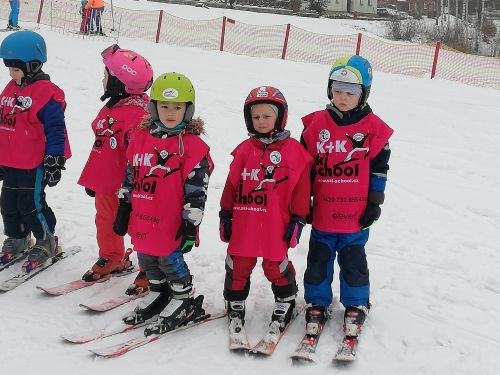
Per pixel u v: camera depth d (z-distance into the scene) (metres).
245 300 3.79
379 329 3.55
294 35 25.92
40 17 21.66
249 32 25.52
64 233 4.89
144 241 3.37
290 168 3.28
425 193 6.64
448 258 4.73
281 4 44.94
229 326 3.46
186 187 3.29
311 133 3.47
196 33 23.62
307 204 3.34
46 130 3.95
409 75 18.62
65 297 3.85
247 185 3.35
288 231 3.33
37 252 4.20
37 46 3.93
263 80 13.41
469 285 4.29
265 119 3.23
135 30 22.34
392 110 11.34
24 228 4.29
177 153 3.30
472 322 3.73
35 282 4.07
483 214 6.08
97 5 18.81
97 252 4.57
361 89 3.30
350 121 3.37
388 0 60.81
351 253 3.46
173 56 16.08
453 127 10.30
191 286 3.56
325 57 21.69
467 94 14.52
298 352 3.20
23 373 3.01
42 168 4.09
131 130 3.68
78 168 6.81
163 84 3.21
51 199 5.77
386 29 41.22
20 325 3.47
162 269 3.43
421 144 8.95
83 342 3.31
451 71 19.81
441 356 3.29
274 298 3.81
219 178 6.70
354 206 3.36
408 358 3.26
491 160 8.32
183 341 3.38
